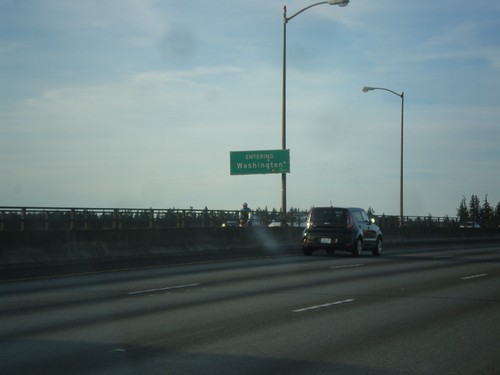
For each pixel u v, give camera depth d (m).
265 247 36.12
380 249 31.14
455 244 46.19
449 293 16.03
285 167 44.06
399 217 51.12
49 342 9.78
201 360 8.62
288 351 9.20
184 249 30.23
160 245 28.95
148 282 17.92
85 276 19.47
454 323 11.61
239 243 34.28
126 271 21.03
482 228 64.75
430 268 23.34
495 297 15.27
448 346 9.61
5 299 14.47
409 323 11.58
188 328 10.95
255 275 20.03
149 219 29.73
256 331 10.70
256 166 44.41
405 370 8.16
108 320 11.73
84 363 8.45
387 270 22.33
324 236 28.64
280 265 23.81
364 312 12.83
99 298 14.66
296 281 18.45
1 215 22.88
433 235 54.44
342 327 11.12
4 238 22.06
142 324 11.33
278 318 12.02
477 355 9.02
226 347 9.45
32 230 23.23
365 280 18.97
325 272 21.30
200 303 13.93
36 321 11.61
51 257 23.56
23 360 8.62
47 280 18.36
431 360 8.71
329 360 8.66
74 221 25.69
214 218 34.91
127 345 9.56
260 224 39.31
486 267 23.92
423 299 14.84
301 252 32.16
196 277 19.31
